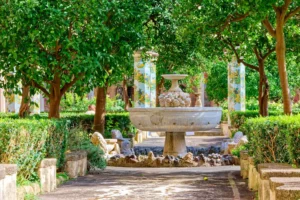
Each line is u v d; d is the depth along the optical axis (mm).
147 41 18500
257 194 8398
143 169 13758
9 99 22750
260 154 8297
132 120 15516
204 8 14844
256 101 32625
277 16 13281
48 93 13562
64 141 10914
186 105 15703
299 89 35969
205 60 27969
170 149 16125
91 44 12703
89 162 12789
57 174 10789
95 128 18797
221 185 10133
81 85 13758
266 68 24781
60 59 12609
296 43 18484
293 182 5375
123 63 14281
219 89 35000
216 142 23328
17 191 8000
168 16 17766
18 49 12195
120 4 13555
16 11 11734
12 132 8266
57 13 11953
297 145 6805
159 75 31016
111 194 9078
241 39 16812
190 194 8984
